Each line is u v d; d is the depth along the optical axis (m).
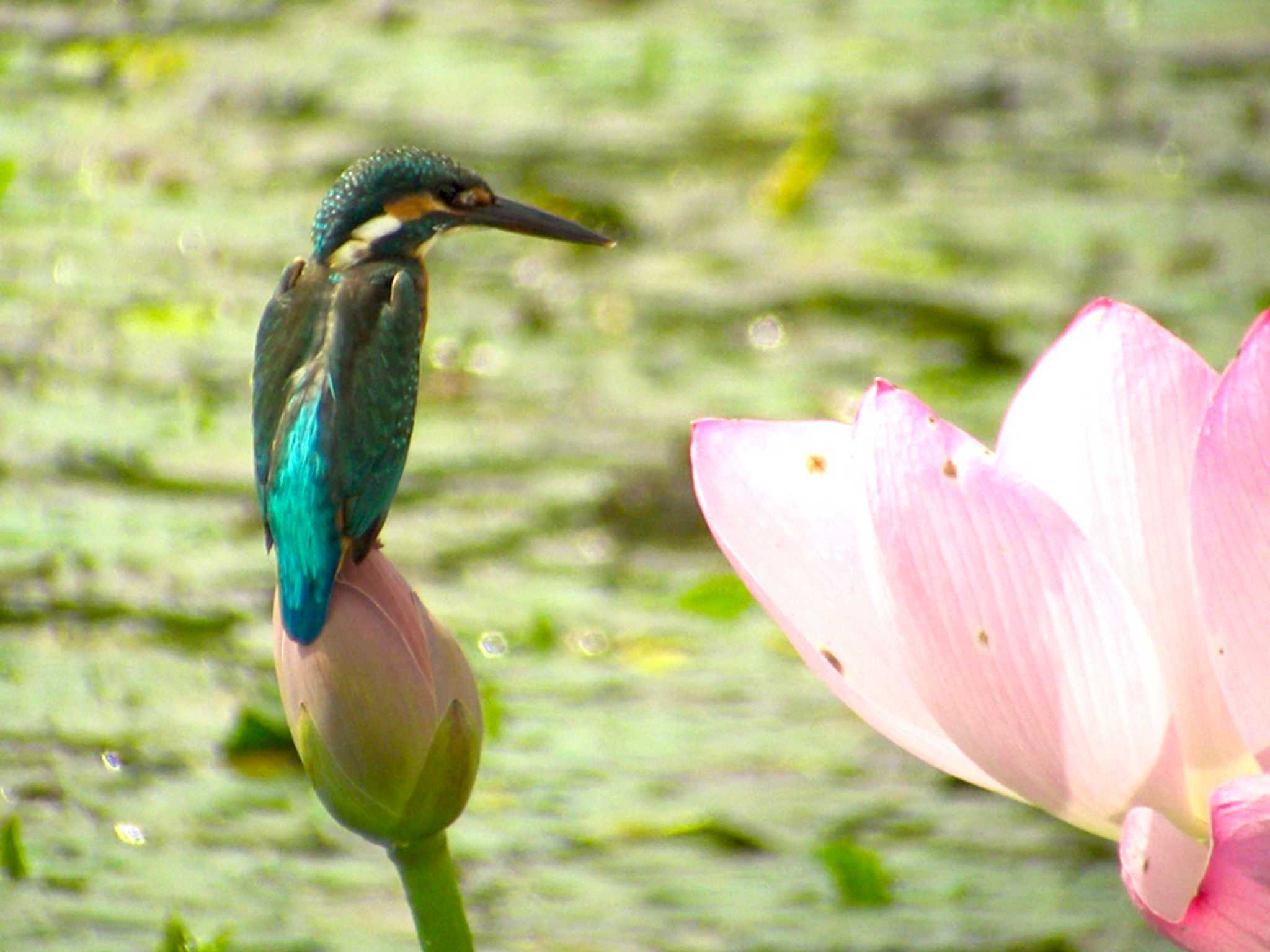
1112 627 5.82
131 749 6.83
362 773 5.83
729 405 10.50
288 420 5.91
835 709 7.37
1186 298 12.68
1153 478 5.87
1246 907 5.77
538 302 12.42
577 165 15.47
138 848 6.27
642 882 6.25
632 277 13.02
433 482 9.36
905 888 6.25
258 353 5.95
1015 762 5.83
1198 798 5.83
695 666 7.64
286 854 6.27
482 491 9.26
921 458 5.82
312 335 5.94
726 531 5.88
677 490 9.29
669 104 17.61
